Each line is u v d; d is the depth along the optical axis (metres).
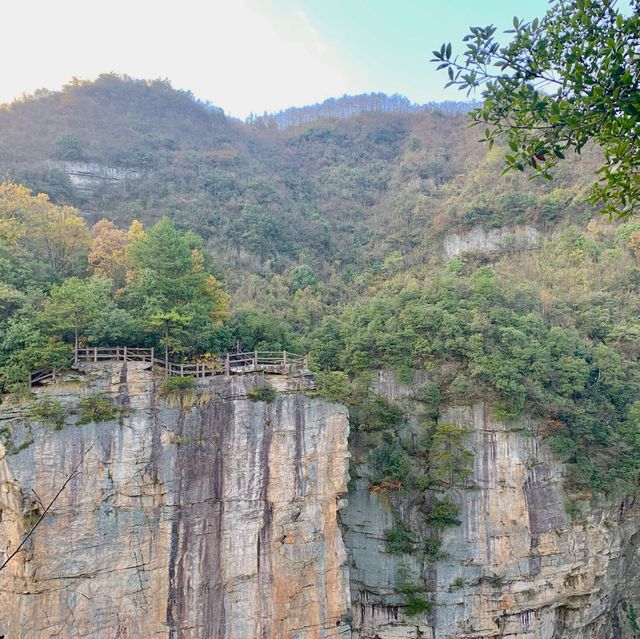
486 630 40.66
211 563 30.75
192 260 38.75
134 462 29.86
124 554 29.02
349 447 43.78
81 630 27.61
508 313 49.38
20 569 26.83
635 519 44.88
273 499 32.44
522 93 9.88
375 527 41.94
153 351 33.31
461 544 41.16
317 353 48.03
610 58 8.81
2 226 37.03
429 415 44.84
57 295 31.70
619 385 46.16
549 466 43.28
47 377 30.48
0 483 27.92
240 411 32.44
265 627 31.33
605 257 62.66
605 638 45.12
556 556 41.81
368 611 41.34
